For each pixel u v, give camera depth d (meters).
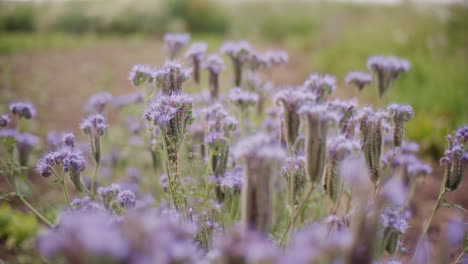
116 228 1.60
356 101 3.45
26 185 4.31
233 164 3.38
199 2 22.02
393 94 8.43
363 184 1.92
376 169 2.78
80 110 8.73
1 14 21.91
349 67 11.29
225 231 2.93
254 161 1.89
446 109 7.98
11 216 3.78
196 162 3.57
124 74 12.03
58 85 10.70
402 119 2.92
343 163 2.44
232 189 2.89
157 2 21.92
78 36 20.53
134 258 1.40
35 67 12.74
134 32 21.41
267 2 22.08
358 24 16.84
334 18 17.28
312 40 16.34
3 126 3.93
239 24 21.12
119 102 6.70
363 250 1.62
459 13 13.55
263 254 1.54
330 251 1.65
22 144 4.19
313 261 1.64
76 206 3.06
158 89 3.13
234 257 1.57
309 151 2.27
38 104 8.96
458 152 2.80
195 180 3.33
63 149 3.17
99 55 14.98
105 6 21.73
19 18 22.11
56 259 1.86
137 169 5.63
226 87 6.73
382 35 14.29
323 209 3.68
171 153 2.87
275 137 3.57
